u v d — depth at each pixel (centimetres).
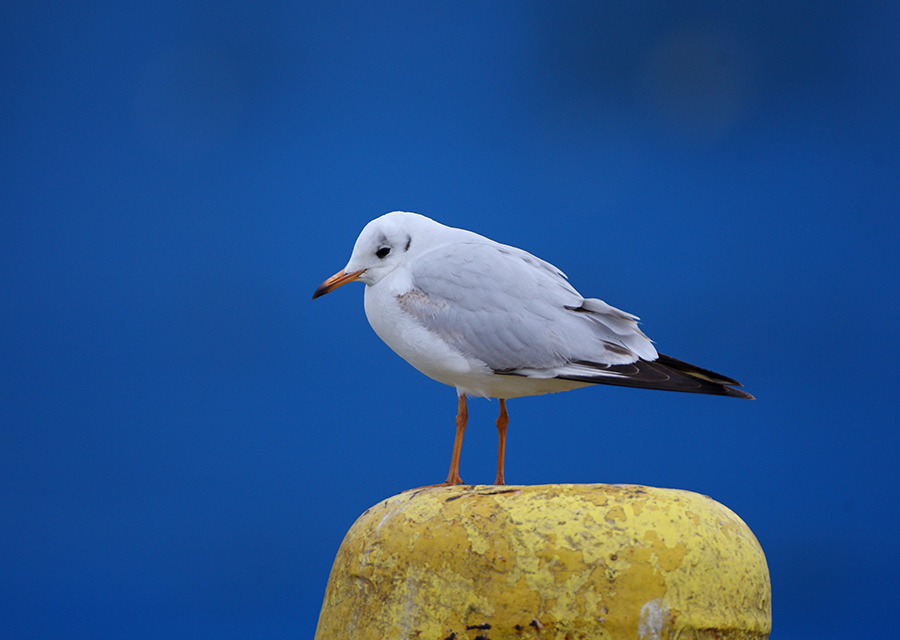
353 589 797
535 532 710
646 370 951
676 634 703
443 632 715
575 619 691
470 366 970
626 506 729
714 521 758
